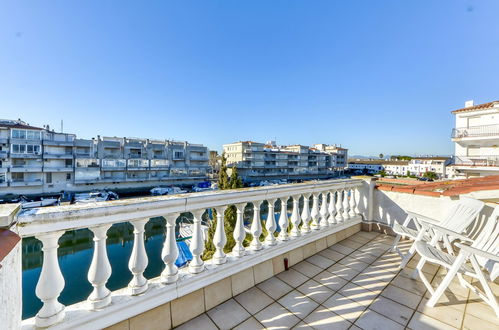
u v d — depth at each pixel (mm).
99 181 34719
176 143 44125
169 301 1853
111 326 1569
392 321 1960
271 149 58656
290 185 3037
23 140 29328
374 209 4578
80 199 29531
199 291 2062
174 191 37812
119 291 1703
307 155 61000
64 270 13352
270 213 2820
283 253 2891
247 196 2445
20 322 1190
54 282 1369
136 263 1690
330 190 3770
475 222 3371
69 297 11109
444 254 2529
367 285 2541
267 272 2670
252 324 1920
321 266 3004
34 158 30000
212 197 2129
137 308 1665
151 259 14500
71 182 32969
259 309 2119
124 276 12609
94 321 1484
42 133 30891
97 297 1533
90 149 34750
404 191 4152
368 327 1885
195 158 45781
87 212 1430
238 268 2352
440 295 2135
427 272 2852
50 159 31469
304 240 3188
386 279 2670
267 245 2740
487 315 2039
